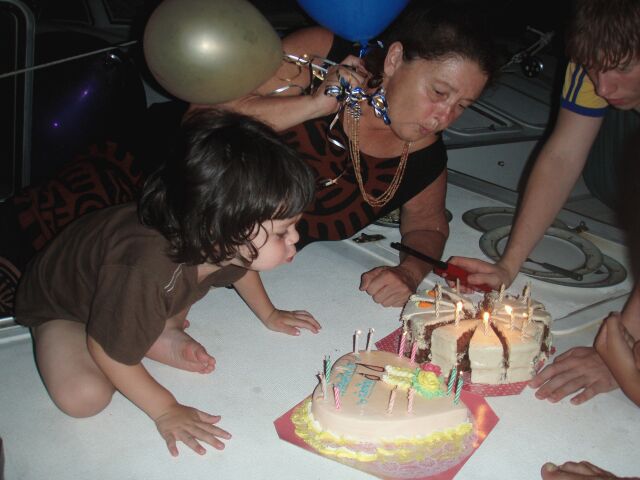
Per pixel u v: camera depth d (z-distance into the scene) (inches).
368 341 62.7
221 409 56.8
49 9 130.8
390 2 65.0
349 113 73.4
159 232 53.6
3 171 82.8
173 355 60.8
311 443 53.2
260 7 137.8
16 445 52.7
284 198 52.0
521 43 138.4
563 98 73.0
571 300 74.9
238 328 67.7
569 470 51.2
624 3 52.2
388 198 78.9
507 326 61.8
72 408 54.8
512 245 75.7
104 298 52.8
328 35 72.9
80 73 96.3
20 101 77.4
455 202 98.3
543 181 74.5
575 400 59.4
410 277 74.9
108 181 73.7
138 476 50.2
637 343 58.1
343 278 77.7
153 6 112.7
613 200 118.5
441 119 63.3
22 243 71.1
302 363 63.0
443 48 59.8
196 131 54.1
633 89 57.1
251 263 55.5
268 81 71.2
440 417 54.0
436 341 60.2
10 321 67.7
